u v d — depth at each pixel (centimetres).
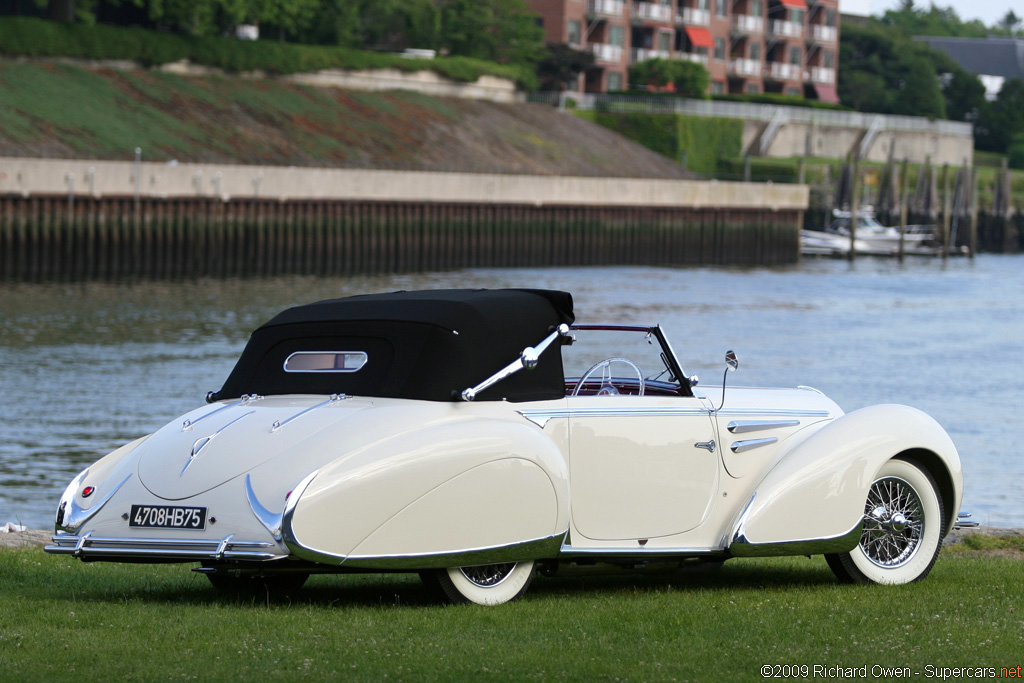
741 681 1221
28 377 6003
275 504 1433
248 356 1680
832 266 17525
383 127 16462
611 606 1544
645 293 12025
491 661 1267
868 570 1767
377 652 1291
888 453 1752
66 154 12000
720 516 1719
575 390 1791
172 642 1322
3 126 12100
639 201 16562
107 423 4844
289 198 13088
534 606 1538
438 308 1591
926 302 12069
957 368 7225
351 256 13738
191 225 12362
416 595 1644
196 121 14375
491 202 15000
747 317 10069
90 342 7469
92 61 14725
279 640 1334
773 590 1714
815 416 1808
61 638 1334
